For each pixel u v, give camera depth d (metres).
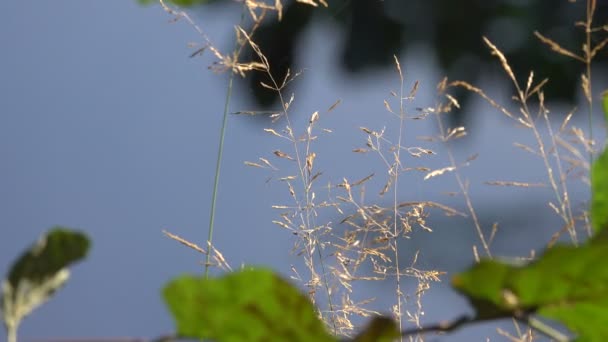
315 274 1.76
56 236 0.88
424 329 0.88
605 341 0.90
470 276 0.88
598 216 1.10
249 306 0.86
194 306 0.86
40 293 0.87
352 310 1.72
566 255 0.87
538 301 0.88
